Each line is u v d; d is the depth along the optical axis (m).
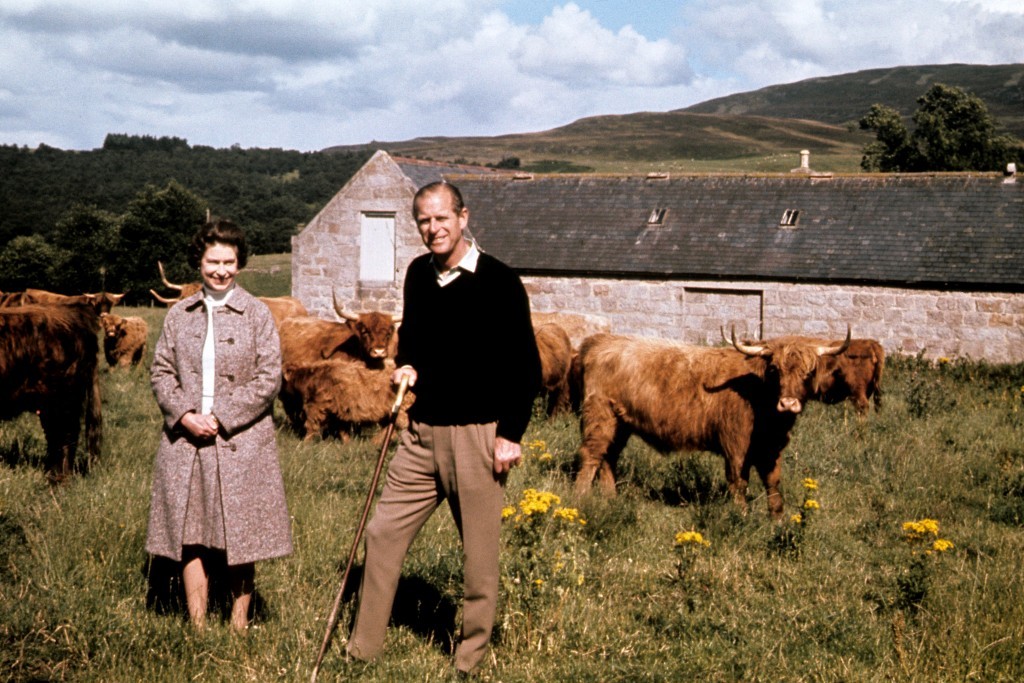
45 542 5.09
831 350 7.71
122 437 8.67
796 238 26.44
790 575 5.79
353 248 27.72
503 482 4.12
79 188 141.50
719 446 7.91
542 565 4.96
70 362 6.96
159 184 157.38
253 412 4.29
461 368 4.01
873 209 26.81
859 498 8.23
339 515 6.47
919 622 4.99
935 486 8.60
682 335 26.58
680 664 4.33
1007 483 8.73
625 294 26.95
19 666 3.82
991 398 14.20
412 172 29.81
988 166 65.06
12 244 73.06
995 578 5.62
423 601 4.93
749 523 6.79
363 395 9.85
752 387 7.66
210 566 4.93
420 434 4.11
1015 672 4.40
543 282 27.69
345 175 188.62
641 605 5.13
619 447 8.42
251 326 4.41
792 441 10.16
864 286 24.75
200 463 4.27
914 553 6.01
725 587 5.48
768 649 4.54
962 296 23.91
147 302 73.19
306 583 5.05
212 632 4.22
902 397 14.41
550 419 11.42
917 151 66.38
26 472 6.96
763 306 25.70
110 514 5.74
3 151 166.88
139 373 15.55
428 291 4.11
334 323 12.34
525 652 4.36
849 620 4.90
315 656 4.11
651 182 29.88
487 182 31.23
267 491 4.35
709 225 27.62
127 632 4.14
